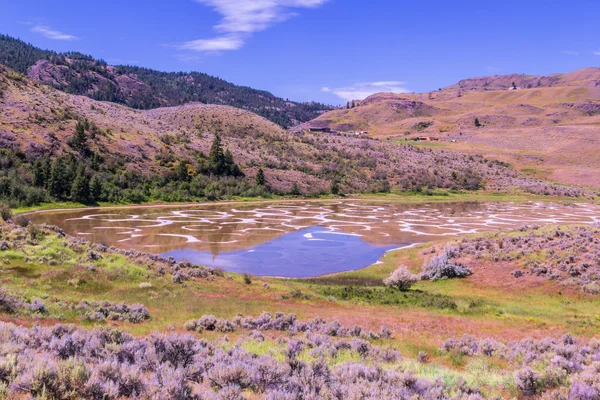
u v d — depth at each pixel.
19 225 41.53
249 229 74.31
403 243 64.38
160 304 25.41
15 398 6.69
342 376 10.64
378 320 24.19
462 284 39.31
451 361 16.08
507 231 55.09
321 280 42.97
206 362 10.88
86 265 31.14
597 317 27.39
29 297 22.14
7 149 99.38
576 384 9.54
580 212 107.06
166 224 76.25
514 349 17.62
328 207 113.06
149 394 7.73
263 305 27.50
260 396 8.52
